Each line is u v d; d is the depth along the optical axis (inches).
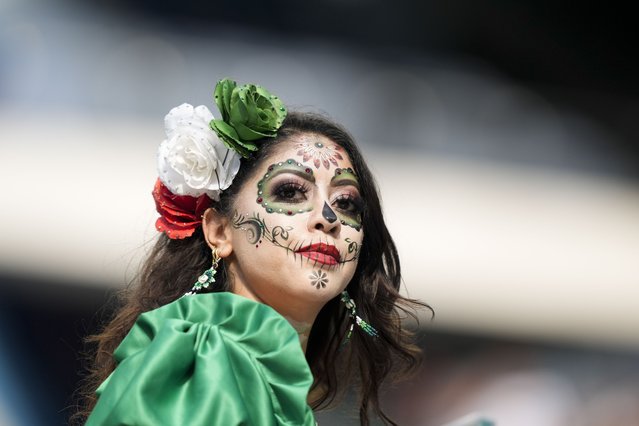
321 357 379.6
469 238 832.9
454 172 940.6
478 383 774.5
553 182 976.3
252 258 330.3
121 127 869.2
